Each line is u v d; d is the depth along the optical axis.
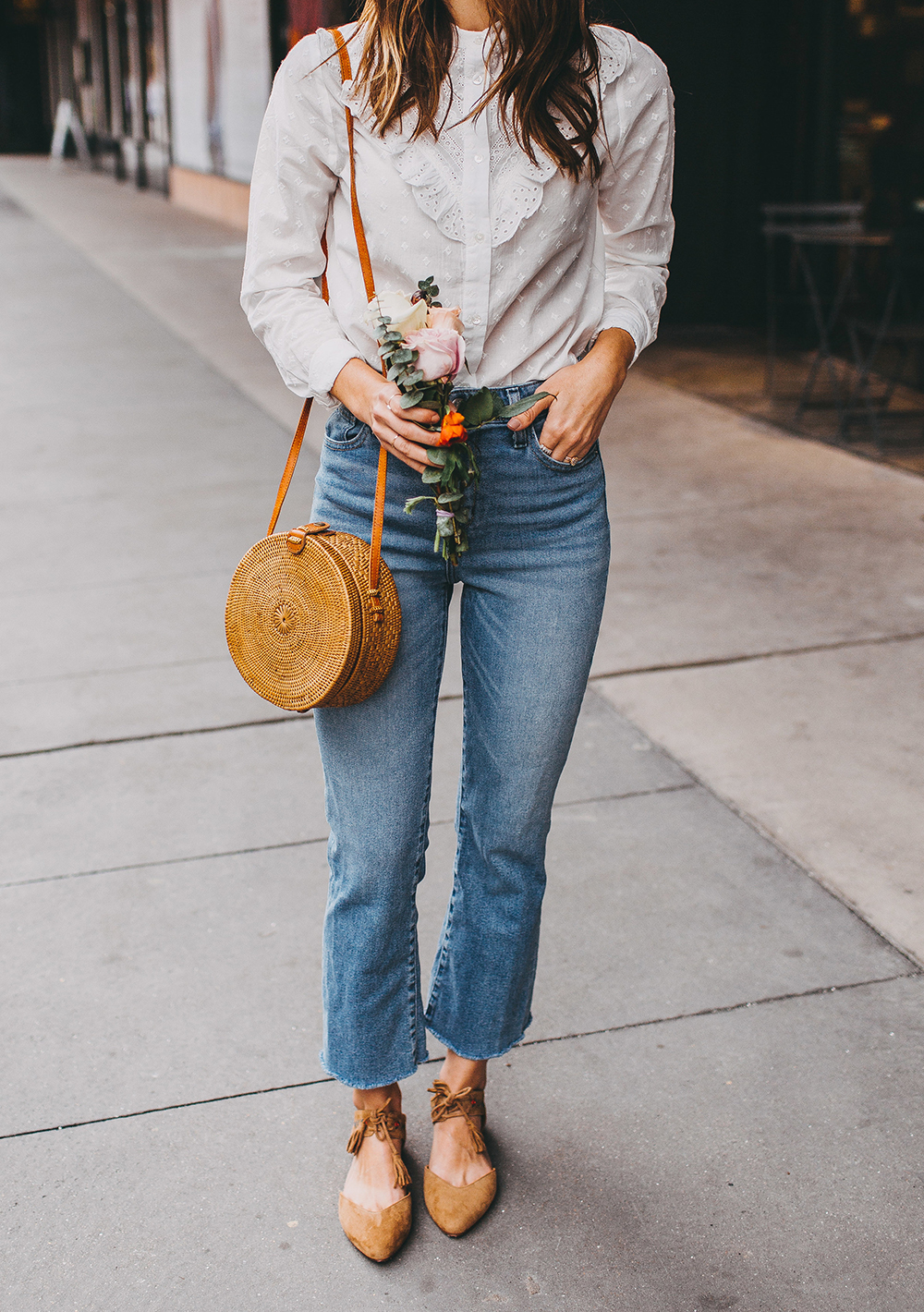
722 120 8.52
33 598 4.43
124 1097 2.18
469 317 1.63
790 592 4.34
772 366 7.04
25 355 8.63
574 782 3.18
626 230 1.81
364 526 1.72
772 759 3.27
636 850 2.88
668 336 8.76
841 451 5.99
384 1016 1.88
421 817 1.83
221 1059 2.27
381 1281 1.84
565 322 1.70
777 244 8.79
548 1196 1.98
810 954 2.52
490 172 1.58
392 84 1.52
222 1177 2.02
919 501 5.25
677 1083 2.20
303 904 2.71
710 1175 2.01
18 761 3.32
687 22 8.20
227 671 3.87
